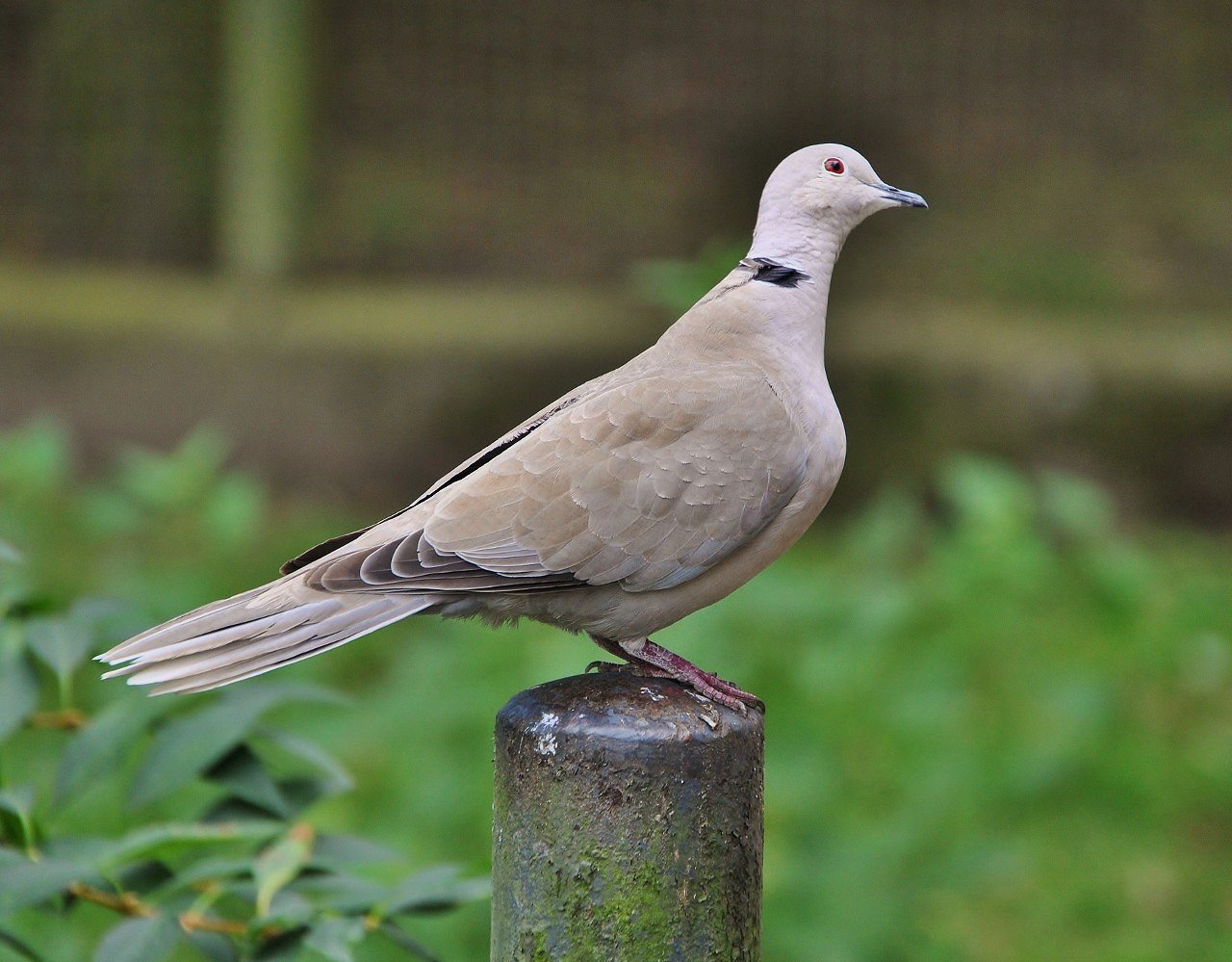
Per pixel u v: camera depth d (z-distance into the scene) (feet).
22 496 31.96
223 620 16.33
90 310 52.47
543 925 14.14
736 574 18.54
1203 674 39.55
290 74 53.11
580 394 18.95
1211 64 66.80
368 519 49.80
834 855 25.94
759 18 63.98
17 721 17.47
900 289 61.21
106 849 16.79
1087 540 41.83
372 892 17.01
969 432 51.88
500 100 62.54
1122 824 34.63
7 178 58.44
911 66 64.59
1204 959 30.37
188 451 32.37
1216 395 52.60
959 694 31.48
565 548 17.54
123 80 58.34
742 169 63.77
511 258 61.31
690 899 13.98
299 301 54.34
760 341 19.35
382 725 28.73
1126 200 64.34
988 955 30.40
